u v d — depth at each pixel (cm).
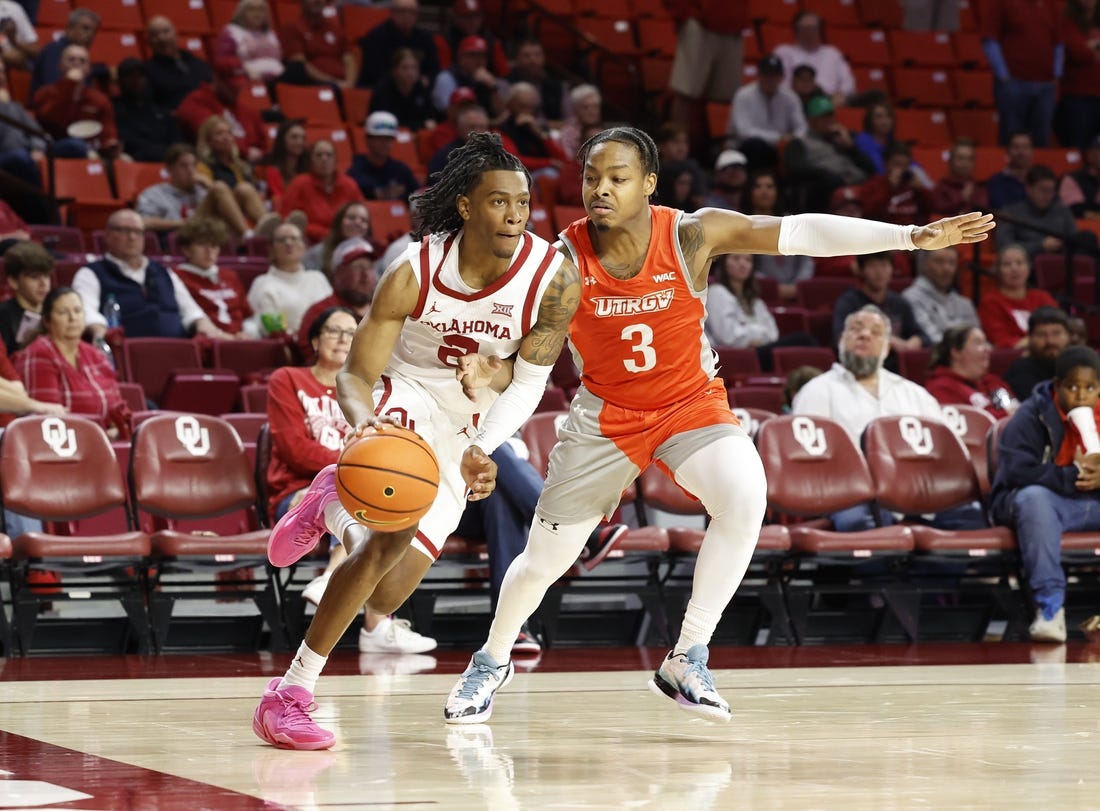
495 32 4597
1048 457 2273
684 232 1223
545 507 1254
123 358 2572
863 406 2466
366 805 854
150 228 3250
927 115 4709
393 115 4059
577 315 1236
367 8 4450
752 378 2841
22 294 2475
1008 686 1577
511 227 1094
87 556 1961
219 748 1098
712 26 4412
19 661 1891
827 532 2170
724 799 885
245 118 3803
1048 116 4728
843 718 1295
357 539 1096
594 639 2188
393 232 3369
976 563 2317
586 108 4050
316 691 1510
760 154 4078
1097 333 3650
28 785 924
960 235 1179
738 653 2041
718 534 1216
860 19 4962
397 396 1166
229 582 2058
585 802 873
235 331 2889
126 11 4088
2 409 2117
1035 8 4688
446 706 1255
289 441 2119
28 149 3431
